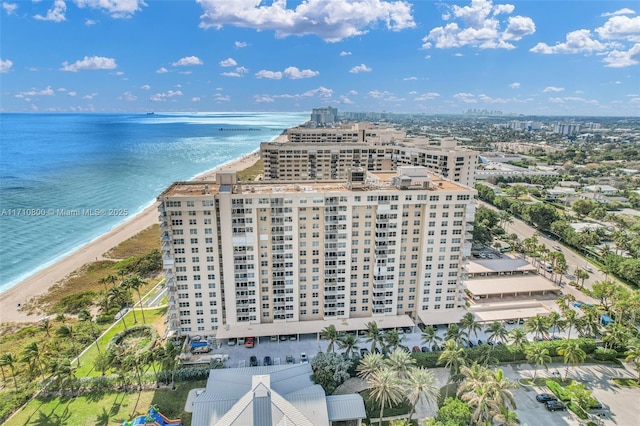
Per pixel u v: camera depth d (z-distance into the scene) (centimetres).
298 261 11144
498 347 10769
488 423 7388
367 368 8738
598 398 9375
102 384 9569
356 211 11006
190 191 11038
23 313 14000
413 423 8612
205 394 8375
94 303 14275
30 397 9275
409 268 11744
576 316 12112
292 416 7400
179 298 11000
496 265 15712
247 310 11288
